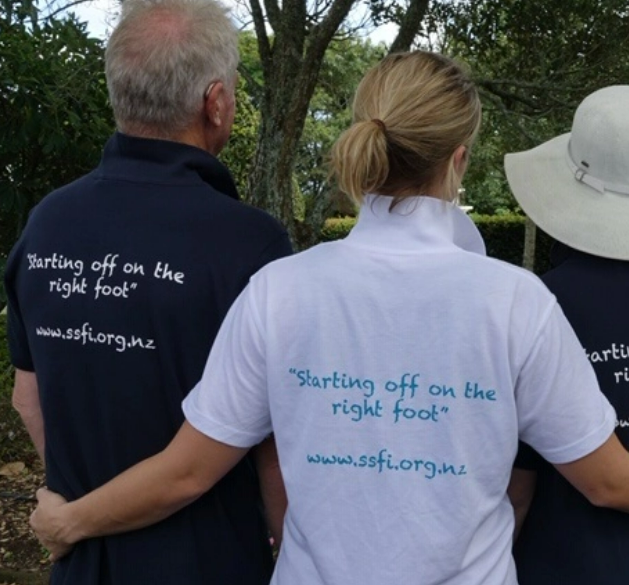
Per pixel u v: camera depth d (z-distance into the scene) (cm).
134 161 160
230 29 160
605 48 481
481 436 125
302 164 959
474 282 126
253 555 163
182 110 156
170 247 152
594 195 156
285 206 432
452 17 502
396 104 130
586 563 145
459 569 126
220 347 138
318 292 130
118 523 149
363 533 127
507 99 517
